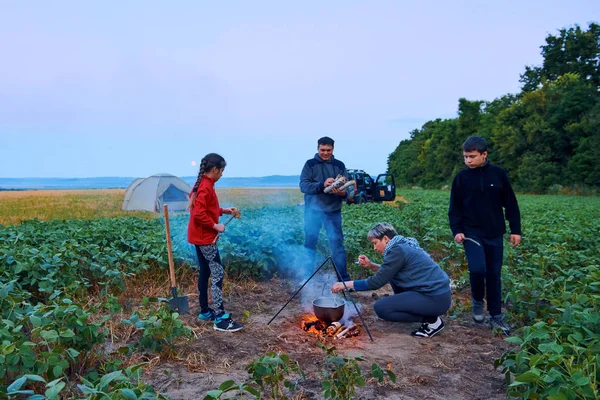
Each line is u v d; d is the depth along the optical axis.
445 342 4.45
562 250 7.15
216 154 4.65
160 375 3.52
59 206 23.75
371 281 4.62
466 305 5.36
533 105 49.06
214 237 4.65
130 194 20.88
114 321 4.60
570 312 3.26
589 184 41.59
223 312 4.66
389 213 14.36
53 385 2.27
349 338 4.52
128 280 6.06
